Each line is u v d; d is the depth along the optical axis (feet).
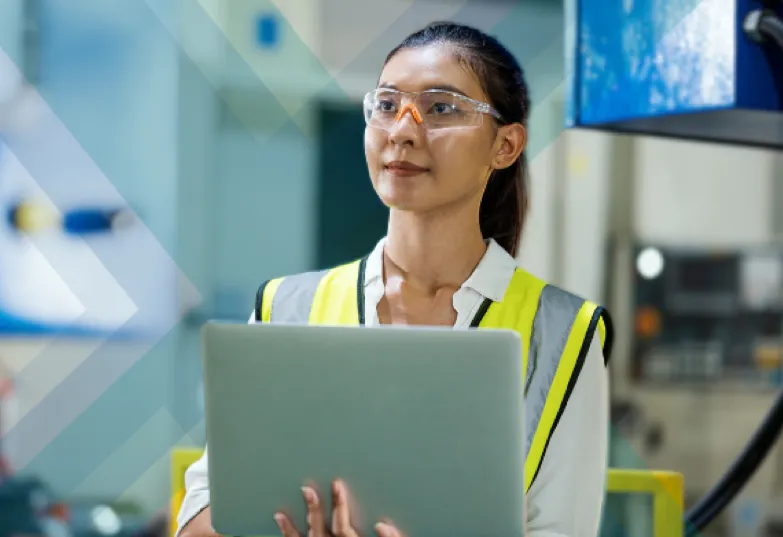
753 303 19.12
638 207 18.65
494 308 6.12
